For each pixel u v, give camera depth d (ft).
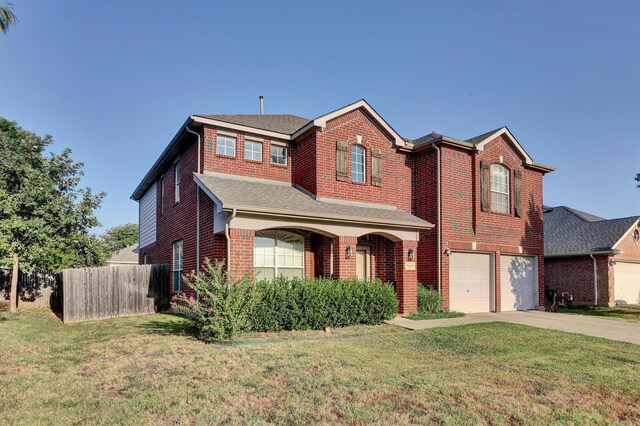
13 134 74.90
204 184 38.86
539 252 60.49
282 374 21.08
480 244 52.70
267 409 16.44
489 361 25.18
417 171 53.52
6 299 59.67
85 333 34.30
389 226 43.91
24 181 50.31
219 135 44.80
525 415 16.37
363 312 37.93
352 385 19.47
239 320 30.58
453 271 51.21
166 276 51.21
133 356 25.20
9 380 20.38
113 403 17.01
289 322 34.06
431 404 17.21
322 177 44.86
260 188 42.80
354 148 48.47
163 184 60.39
